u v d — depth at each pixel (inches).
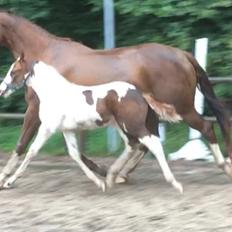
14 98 549.6
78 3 568.1
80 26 572.1
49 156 480.1
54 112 358.0
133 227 307.1
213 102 385.7
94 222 315.0
